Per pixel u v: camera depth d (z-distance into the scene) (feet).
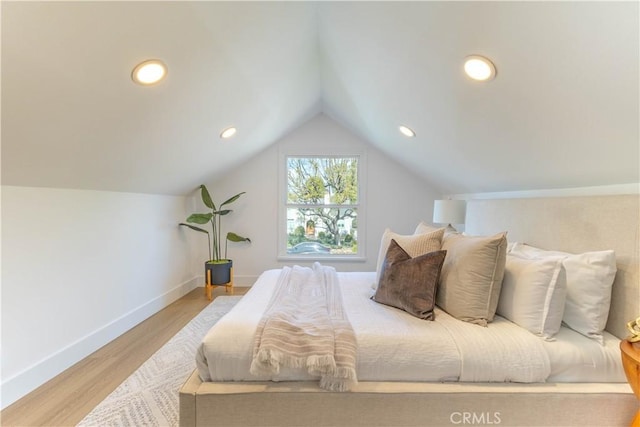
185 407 4.23
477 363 4.27
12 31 3.22
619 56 3.05
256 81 7.14
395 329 4.71
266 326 4.53
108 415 5.26
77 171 6.45
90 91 4.53
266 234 13.50
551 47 3.45
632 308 4.46
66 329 6.84
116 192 8.50
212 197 13.32
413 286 5.47
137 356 7.32
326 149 13.30
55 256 6.59
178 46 4.73
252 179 13.33
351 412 4.25
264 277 7.73
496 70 4.31
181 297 12.07
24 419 5.17
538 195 7.16
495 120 5.44
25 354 5.91
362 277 8.20
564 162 5.40
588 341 4.49
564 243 5.84
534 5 3.13
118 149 6.49
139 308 9.51
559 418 4.21
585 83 3.59
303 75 8.46
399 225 13.50
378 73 6.61
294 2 5.33
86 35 3.70
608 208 4.89
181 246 12.29
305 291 6.43
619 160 4.49
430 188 13.35
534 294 4.65
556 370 4.29
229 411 4.24
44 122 4.60
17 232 5.79
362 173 13.42
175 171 9.60
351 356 4.16
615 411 4.19
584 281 4.67
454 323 4.93
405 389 4.24
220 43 5.22
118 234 8.61
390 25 4.96
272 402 4.24
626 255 4.59
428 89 5.90
